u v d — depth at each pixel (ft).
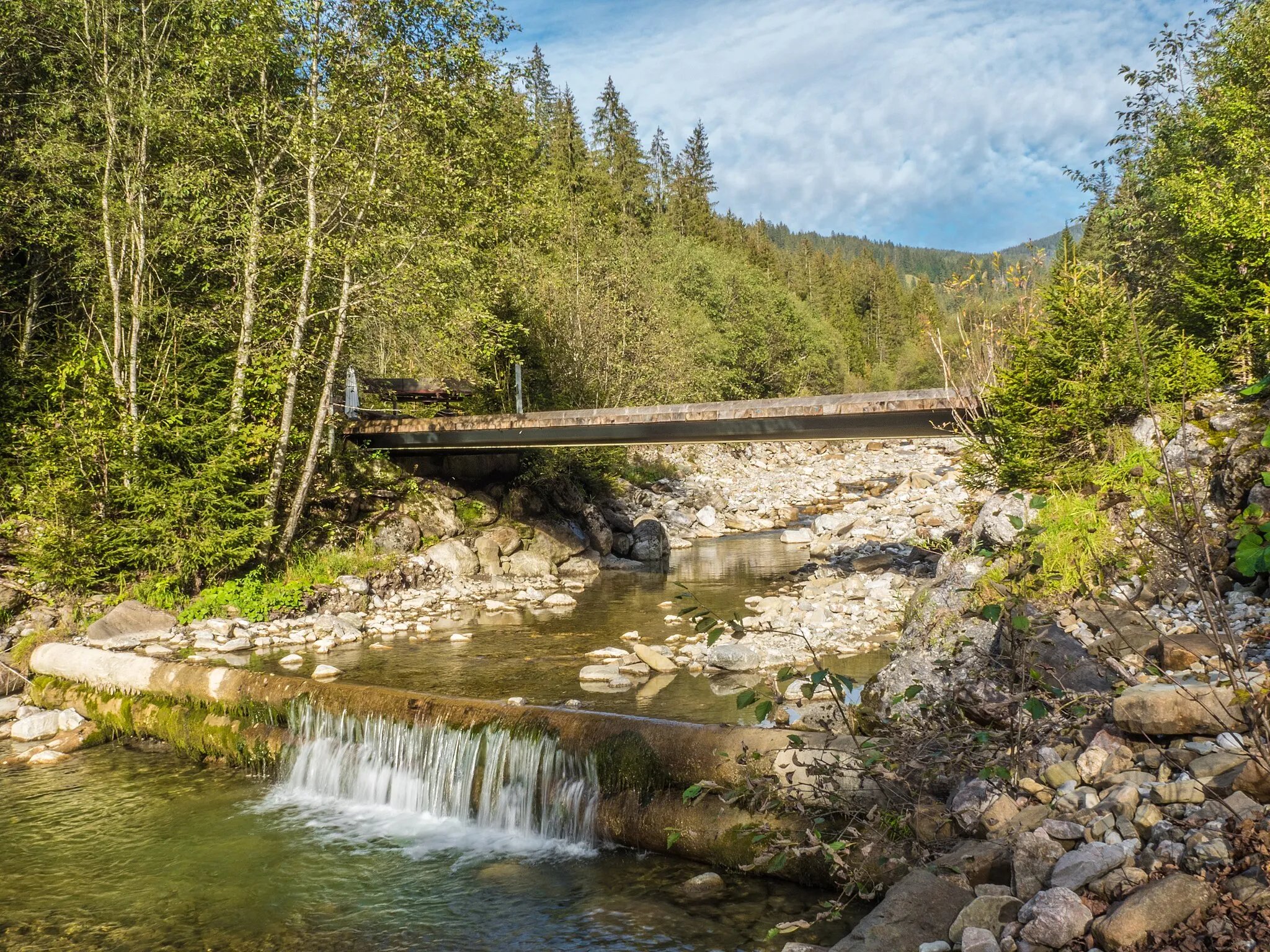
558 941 18.76
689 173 291.38
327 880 22.53
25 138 57.72
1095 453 37.35
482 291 67.41
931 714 20.58
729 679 36.29
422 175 60.44
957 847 16.92
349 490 67.62
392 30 60.29
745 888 20.48
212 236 61.46
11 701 38.68
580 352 102.27
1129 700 17.15
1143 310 40.29
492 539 71.82
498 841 24.76
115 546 50.24
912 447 177.99
